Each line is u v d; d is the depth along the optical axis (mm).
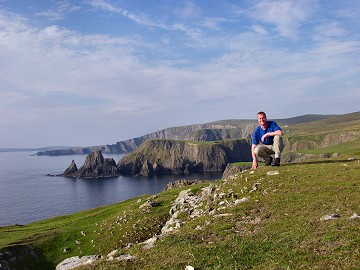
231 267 13352
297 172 27922
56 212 162500
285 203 20938
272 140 30281
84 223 60781
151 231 44875
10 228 69750
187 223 23547
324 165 30828
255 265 13359
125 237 45281
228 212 21812
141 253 17531
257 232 16859
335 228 14984
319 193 21641
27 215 156750
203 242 16969
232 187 28422
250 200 23734
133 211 53969
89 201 191000
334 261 12109
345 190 21359
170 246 17312
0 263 40938
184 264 14398
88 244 48656
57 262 45438
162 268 14500
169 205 52812
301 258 12938
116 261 16953
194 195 36031
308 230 15547
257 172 29516
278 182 25859
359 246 12844
